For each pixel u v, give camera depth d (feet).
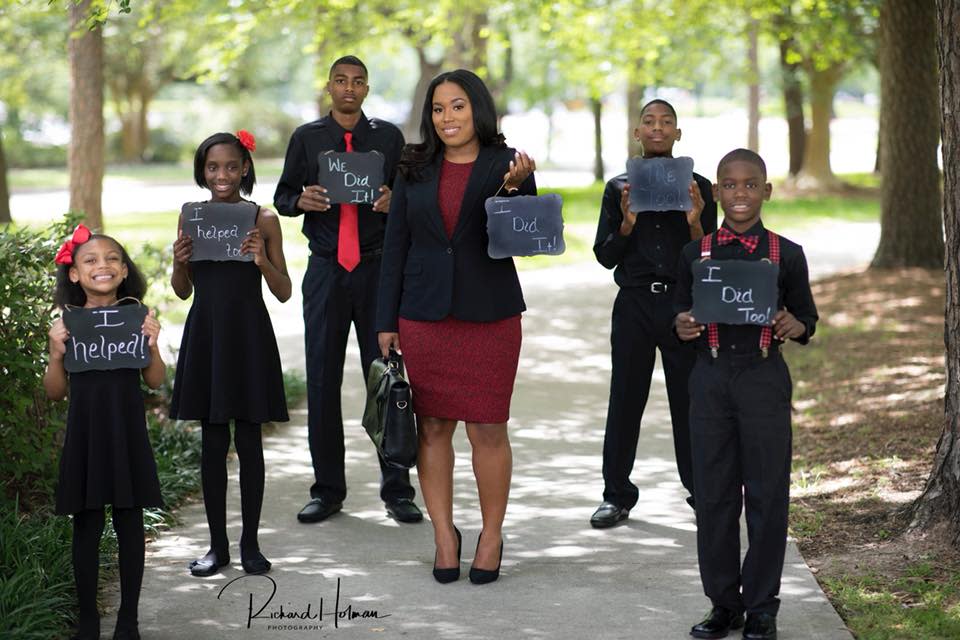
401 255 24.08
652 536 26.32
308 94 286.25
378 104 381.40
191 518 28.17
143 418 20.51
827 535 25.72
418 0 87.76
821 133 143.13
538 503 29.01
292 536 26.73
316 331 28.19
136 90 227.40
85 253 20.35
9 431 26.55
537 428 37.09
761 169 20.07
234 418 24.16
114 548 24.53
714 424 20.07
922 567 23.18
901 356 44.98
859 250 88.89
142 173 209.97
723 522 20.30
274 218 24.57
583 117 377.50
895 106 67.21
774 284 19.33
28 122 237.04
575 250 89.15
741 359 19.77
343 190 27.35
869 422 35.24
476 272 23.43
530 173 22.98
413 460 22.89
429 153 23.63
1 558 22.57
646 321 26.55
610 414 27.22
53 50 141.69
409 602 22.45
